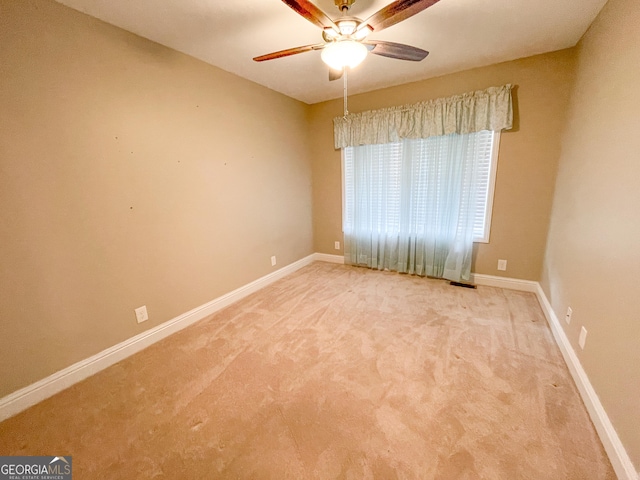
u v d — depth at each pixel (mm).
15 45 1438
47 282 1643
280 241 3551
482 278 3139
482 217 3018
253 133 2994
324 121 3775
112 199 1899
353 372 1804
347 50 1468
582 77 2066
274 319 2529
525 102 2607
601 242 1501
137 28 1864
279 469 1217
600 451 1253
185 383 1759
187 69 2285
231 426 1438
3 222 1463
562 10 1760
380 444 1315
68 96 1644
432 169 3094
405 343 2100
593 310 1536
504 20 1882
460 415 1458
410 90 3074
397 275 3533
